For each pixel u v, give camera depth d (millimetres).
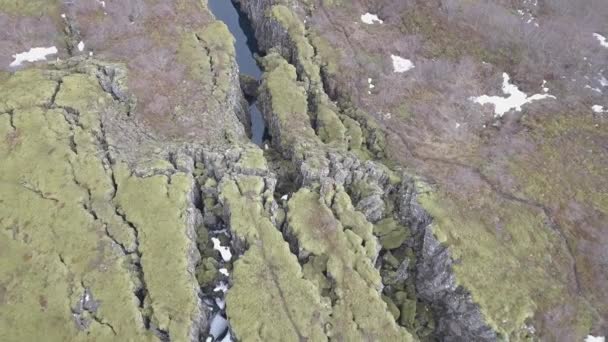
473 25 65375
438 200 47375
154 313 37344
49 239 40562
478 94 59156
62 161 44688
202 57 57844
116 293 38000
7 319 37156
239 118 56781
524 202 48688
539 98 58312
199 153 47438
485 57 62719
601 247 45656
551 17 66375
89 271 39031
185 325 37000
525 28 63781
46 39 58219
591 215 47906
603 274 44469
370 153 53469
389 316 39656
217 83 55469
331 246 42594
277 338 37406
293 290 39625
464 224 46062
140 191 43312
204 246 44000
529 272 43938
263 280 39938
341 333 38500
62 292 38125
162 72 55688
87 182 43594
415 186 47844
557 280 43844
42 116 47812
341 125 54000
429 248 45000
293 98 55938
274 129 55281
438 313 44500
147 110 52000
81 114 48781
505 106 58125
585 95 58188
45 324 36938
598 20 65125
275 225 44344
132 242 40656
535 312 41812
